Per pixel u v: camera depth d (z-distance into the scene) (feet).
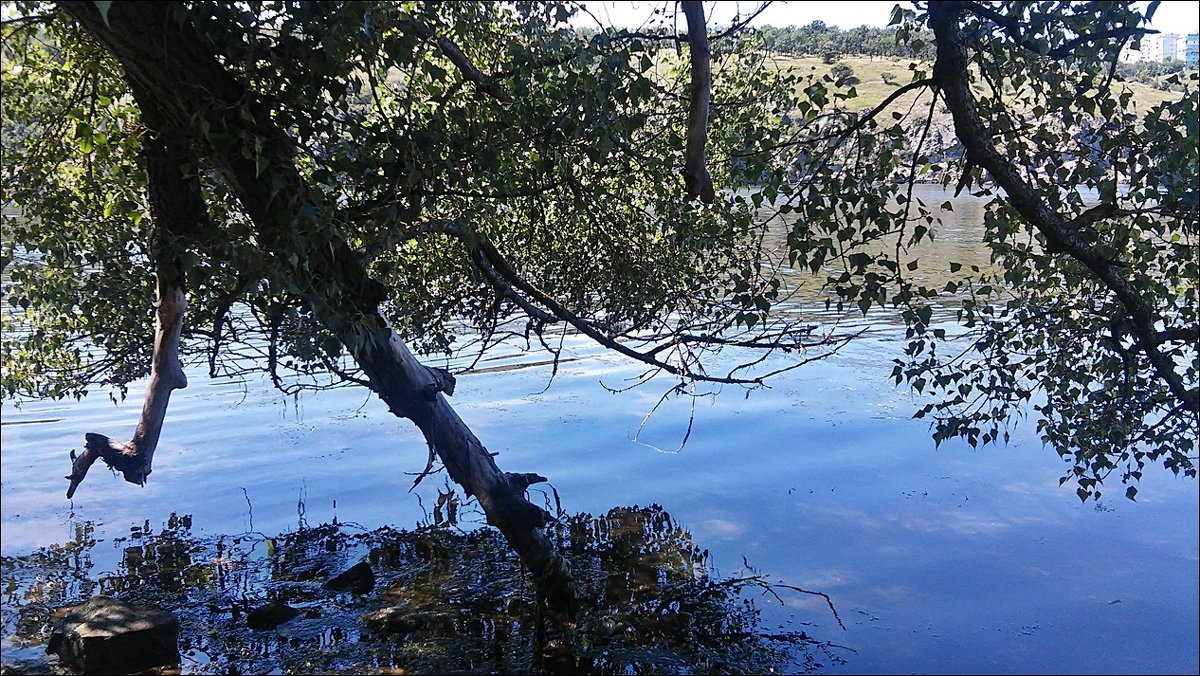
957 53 19.44
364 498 32.68
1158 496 31.42
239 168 17.62
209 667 20.94
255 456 36.65
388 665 21.06
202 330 27.84
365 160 17.74
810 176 21.50
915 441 37.47
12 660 21.21
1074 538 28.02
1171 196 20.02
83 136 20.86
